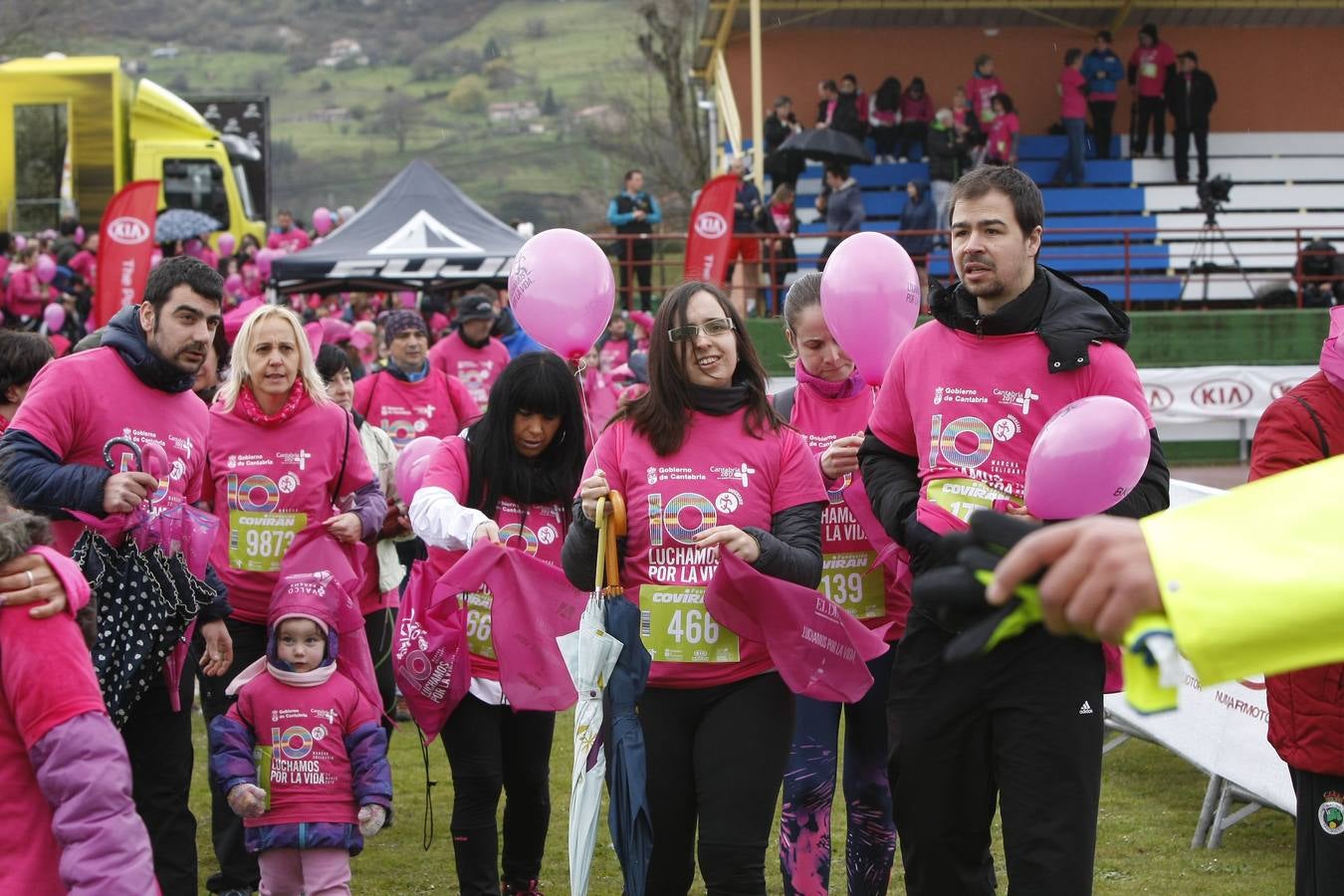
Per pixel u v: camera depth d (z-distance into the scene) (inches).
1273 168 958.4
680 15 1672.0
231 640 212.5
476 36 4744.1
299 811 199.0
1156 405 745.6
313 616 201.9
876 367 195.9
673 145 1892.2
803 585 167.6
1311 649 41.8
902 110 913.5
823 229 912.9
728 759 163.6
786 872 198.4
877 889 198.7
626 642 163.0
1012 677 148.2
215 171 1023.6
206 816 275.1
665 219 1740.9
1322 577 41.9
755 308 810.2
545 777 214.5
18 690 105.4
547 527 206.7
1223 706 238.1
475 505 206.8
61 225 896.3
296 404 224.8
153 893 105.8
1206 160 917.8
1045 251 921.5
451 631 200.2
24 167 976.3
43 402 183.2
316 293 656.4
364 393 357.4
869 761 197.5
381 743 204.2
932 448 156.7
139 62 4702.3
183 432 193.2
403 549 320.8
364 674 208.5
